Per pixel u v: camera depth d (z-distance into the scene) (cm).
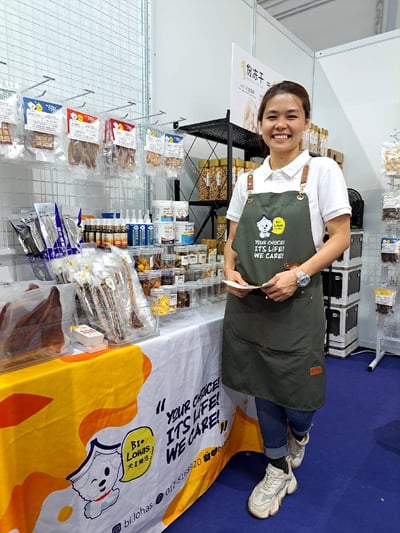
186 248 169
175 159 179
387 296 302
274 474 155
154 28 213
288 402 138
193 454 153
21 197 159
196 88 245
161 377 131
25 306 99
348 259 317
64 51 170
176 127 207
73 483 105
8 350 96
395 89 327
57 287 107
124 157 152
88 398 106
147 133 165
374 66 337
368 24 397
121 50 196
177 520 147
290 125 133
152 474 132
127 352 116
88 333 114
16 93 123
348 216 132
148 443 128
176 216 174
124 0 195
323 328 139
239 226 144
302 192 132
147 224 161
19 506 91
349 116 354
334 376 290
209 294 181
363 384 276
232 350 150
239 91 200
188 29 235
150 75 211
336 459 187
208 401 159
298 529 143
